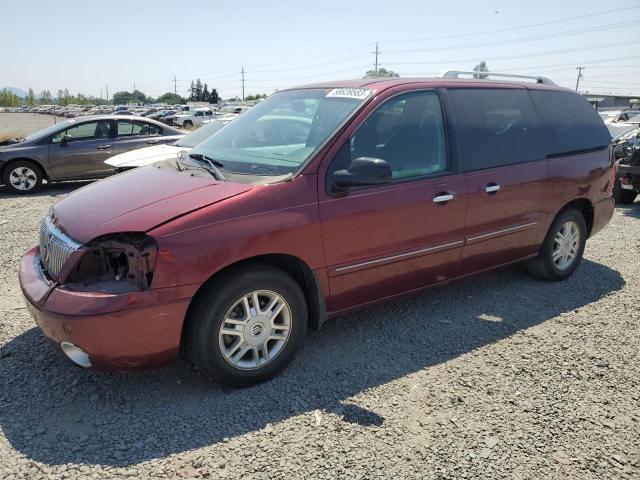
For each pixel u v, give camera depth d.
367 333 4.04
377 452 2.71
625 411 3.09
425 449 2.73
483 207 4.21
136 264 2.86
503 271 5.46
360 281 3.63
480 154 4.22
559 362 3.63
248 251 3.06
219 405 3.10
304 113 3.96
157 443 2.76
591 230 5.37
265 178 3.36
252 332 3.22
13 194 10.66
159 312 2.86
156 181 3.52
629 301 4.71
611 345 3.88
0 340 3.85
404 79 4.05
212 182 3.37
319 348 3.81
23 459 2.62
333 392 3.24
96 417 2.97
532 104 4.76
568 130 5.02
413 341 3.92
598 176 5.18
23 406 3.06
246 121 4.34
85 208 3.27
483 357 3.69
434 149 3.98
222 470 2.57
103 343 2.80
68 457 2.64
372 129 3.66
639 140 9.30
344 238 3.46
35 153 10.66
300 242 3.27
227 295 3.05
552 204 4.78
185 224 2.93
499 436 2.84
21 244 6.43
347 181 3.30
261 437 2.81
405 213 3.72
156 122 11.87
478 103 4.33
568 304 4.63
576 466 2.63
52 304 2.85
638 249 6.41
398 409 3.07
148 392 3.23
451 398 3.19
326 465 2.61
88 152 11.04
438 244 3.98
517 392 3.26
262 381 3.33
